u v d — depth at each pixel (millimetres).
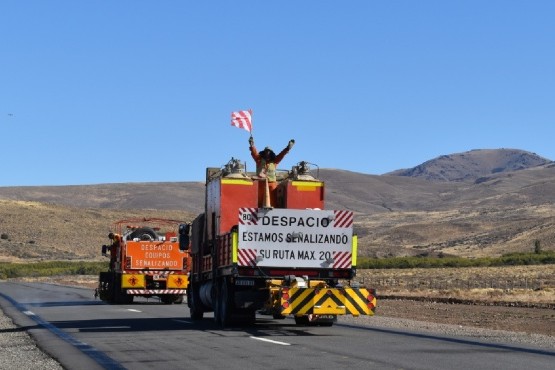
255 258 27156
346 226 27578
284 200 29484
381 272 121062
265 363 18906
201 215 33031
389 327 30031
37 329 29672
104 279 52188
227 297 28391
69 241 195500
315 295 26531
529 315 42344
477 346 22719
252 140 30219
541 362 19078
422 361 19156
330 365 18469
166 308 44031
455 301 56281
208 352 21188
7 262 170250
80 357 20609
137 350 21891
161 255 48906
